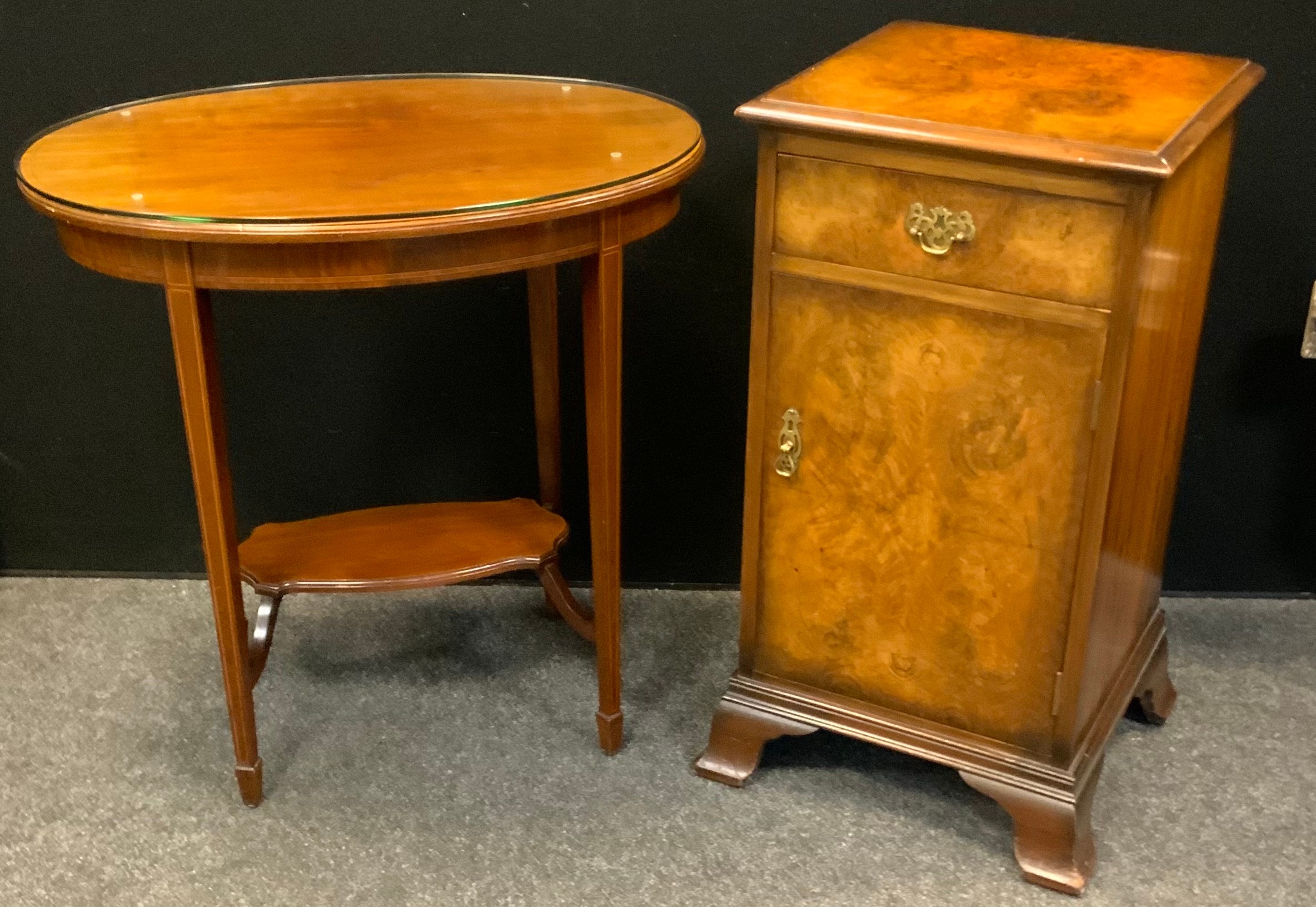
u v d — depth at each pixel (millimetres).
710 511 2611
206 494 1891
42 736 2262
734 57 2303
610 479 2020
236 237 1665
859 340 1848
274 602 2219
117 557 2705
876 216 1771
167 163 1861
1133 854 2000
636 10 2283
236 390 2553
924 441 1858
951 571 1913
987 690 1955
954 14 2252
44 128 2312
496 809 2102
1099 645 1920
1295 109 2246
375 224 1670
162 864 2000
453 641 2506
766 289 1881
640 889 1948
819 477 1952
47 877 1976
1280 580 2580
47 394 2564
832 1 2252
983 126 1674
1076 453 1769
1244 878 1953
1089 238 1659
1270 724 2258
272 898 1937
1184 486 2520
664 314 2467
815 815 2090
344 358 2525
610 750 2207
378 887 1954
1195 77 1863
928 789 2141
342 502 2654
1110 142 1616
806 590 2033
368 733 2266
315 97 2158
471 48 2338
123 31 2324
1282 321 2375
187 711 2324
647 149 1913
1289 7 2189
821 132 1748
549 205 1730
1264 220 2316
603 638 2125
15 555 2705
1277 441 2461
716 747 2152
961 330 1778
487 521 2369
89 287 2475
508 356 2520
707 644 2492
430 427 2588
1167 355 1875
